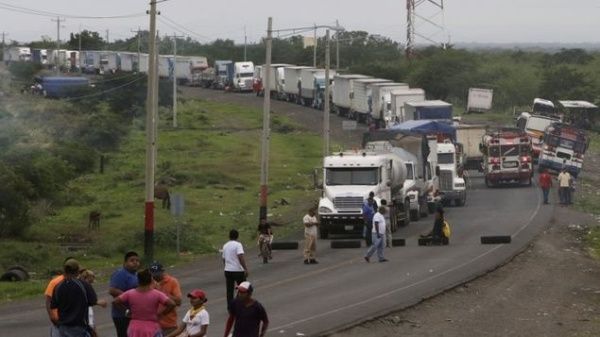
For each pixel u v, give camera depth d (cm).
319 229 8375
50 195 10394
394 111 15462
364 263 6594
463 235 8188
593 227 8875
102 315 4616
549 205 10538
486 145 12650
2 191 8581
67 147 13938
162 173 13050
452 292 5472
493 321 4841
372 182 8206
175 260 7094
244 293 3020
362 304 4947
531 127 14988
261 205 8738
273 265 6581
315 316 4584
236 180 12625
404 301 5078
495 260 6662
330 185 8244
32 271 7094
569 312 5219
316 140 16738
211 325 4256
